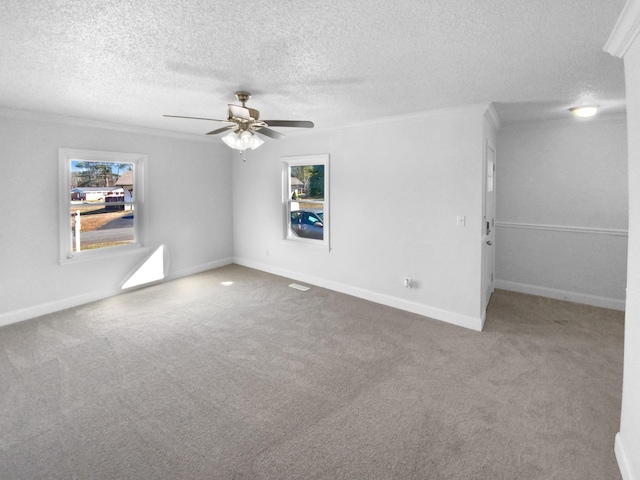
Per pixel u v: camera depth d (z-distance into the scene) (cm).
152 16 164
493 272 470
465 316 360
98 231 459
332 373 273
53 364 285
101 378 265
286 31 180
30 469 179
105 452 191
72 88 283
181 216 537
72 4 152
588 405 231
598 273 413
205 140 556
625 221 393
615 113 380
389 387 254
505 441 200
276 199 547
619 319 375
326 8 156
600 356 297
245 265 613
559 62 223
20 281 377
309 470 180
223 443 198
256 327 360
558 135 422
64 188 403
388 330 352
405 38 188
